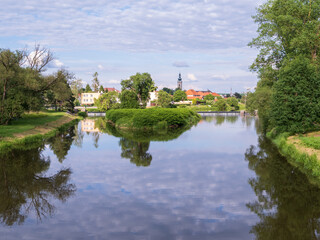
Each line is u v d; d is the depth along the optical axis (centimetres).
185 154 2423
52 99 8025
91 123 6344
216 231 999
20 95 3684
